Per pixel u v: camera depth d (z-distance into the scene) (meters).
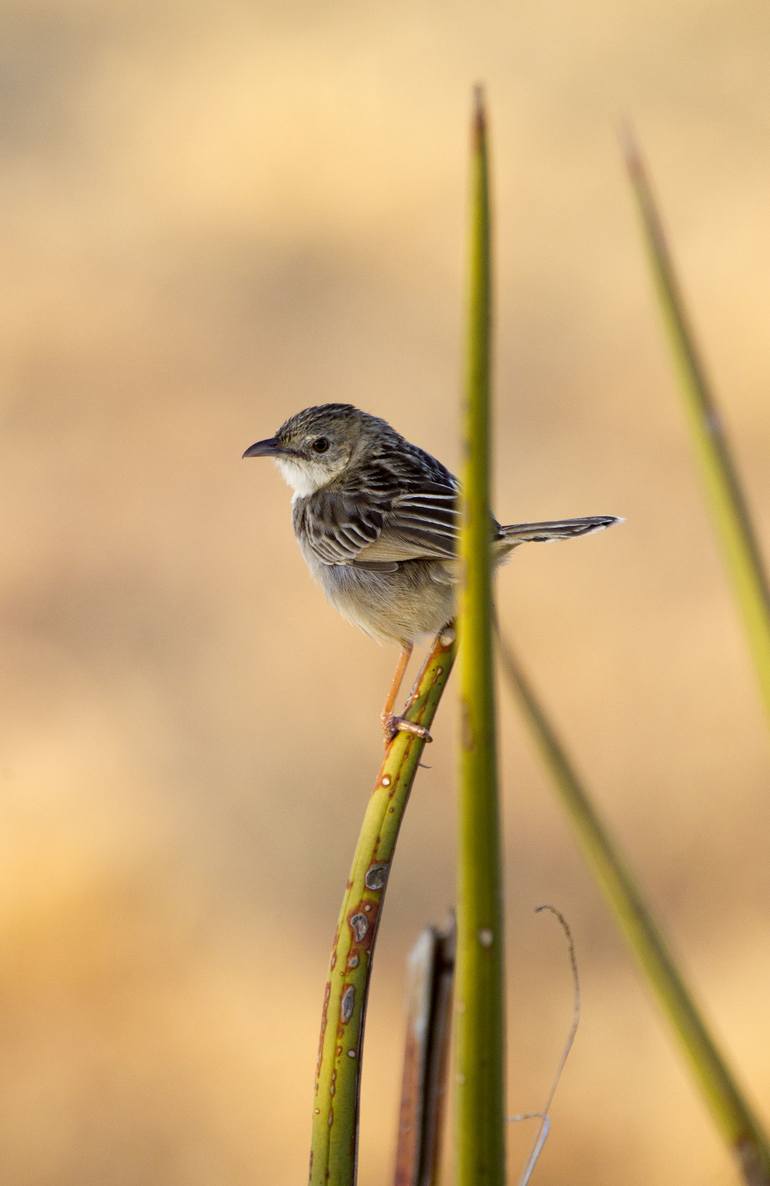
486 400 2.28
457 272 21.92
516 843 11.21
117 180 25.28
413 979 3.58
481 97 2.24
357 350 20.06
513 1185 8.13
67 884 10.70
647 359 18.84
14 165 25.81
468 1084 2.33
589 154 24.73
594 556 14.75
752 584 2.53
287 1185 8.43
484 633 2.27
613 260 21.66
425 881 11.34
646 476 16.19
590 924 10.45
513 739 12.07
